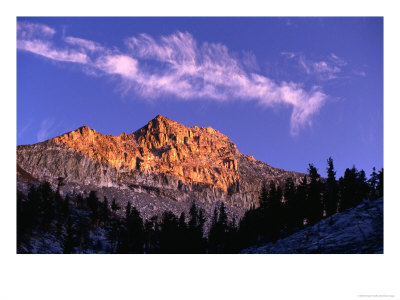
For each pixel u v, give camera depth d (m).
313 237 47.19
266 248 52.00
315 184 66.62
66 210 105.31
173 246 78.38
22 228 76.88
